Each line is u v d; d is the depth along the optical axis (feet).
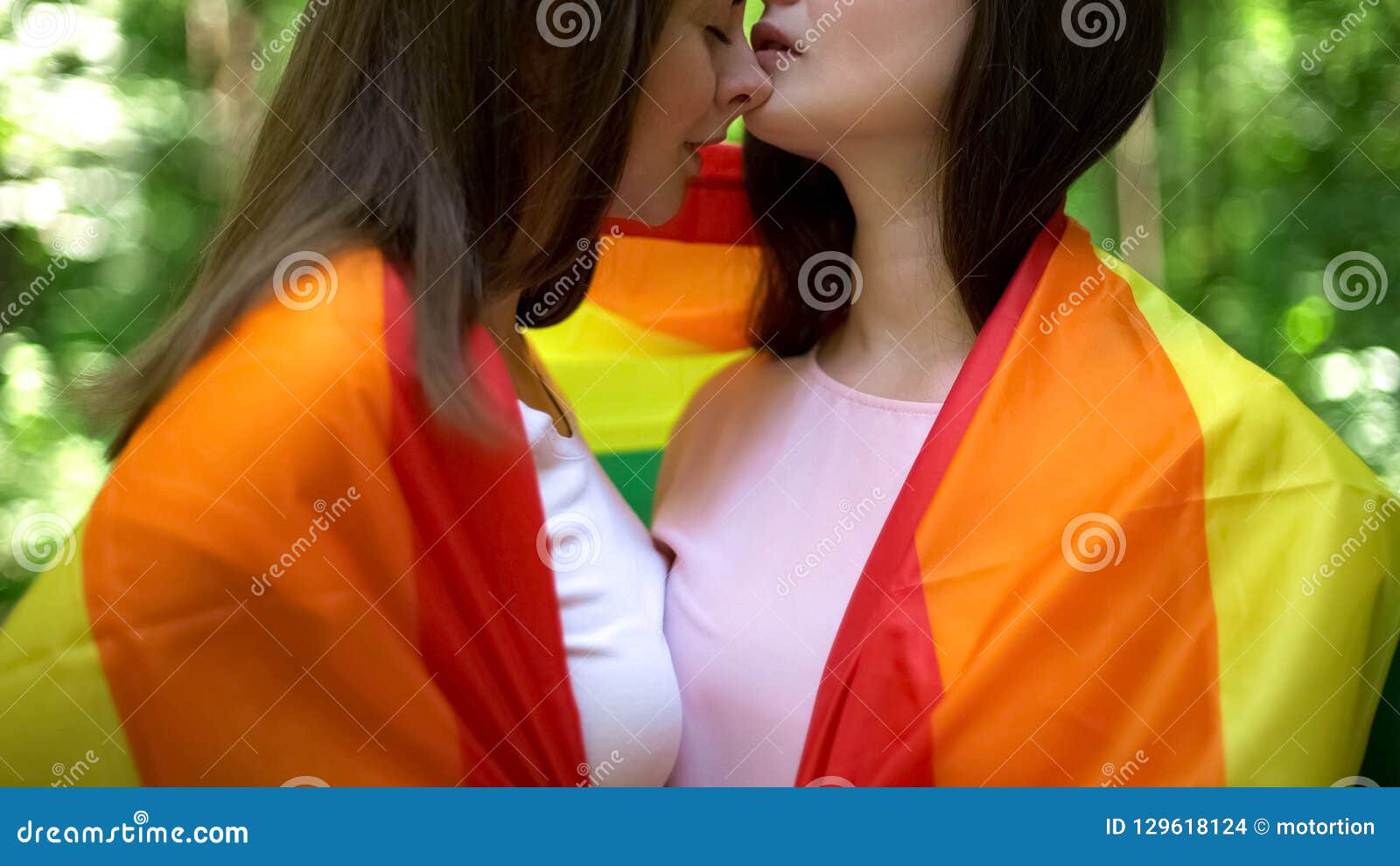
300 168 3.85
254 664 3.32
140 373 3.76
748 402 4.71
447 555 3.59
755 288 5.06
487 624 3.65
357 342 3.53
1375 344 13.37
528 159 3.93
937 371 4.27
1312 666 3.47
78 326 12.38
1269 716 3.44
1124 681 3.51
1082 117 4.16
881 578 3.77
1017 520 3.67
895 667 3.61
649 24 3.91
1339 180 13.84
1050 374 3.86
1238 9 13.96
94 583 3.30
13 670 3.27
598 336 5.80
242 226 3.97
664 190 4.43
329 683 3.39
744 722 4.04
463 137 3.83
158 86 13.11
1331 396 13.12
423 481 3.55
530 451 3.87
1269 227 13.96
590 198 3.98
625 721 3.94
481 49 3.81
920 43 4.10
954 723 3.51
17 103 12.44
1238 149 14.07
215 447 3.37
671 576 4.41
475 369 3.67
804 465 4.33
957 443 3.79
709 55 4.19
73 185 12.67
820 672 3.95
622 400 5.87
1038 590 3.58
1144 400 3.81
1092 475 3.69
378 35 3.83
